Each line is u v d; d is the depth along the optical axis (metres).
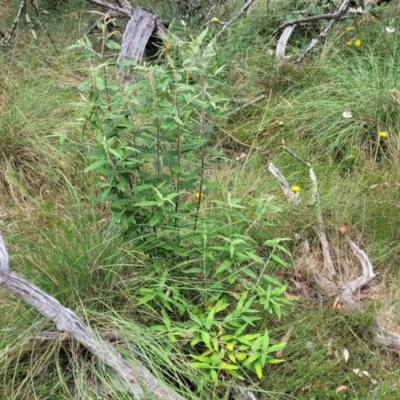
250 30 3.50
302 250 2.25
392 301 2.11
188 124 1.80
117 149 1.77
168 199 1.75
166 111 1.74
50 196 2.42
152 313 1.85
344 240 2.29
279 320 1.91
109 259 1.91
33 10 3.90
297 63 3.23
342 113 2.78
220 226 1.98
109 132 1.78
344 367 1.86
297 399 1.75
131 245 1.92
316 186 2.28
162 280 1.82
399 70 2.96
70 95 2.98
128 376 1.64
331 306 2.05
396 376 1.86
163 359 1.70
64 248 1.91
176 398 1.63
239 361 1.77
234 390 1.72
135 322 1.82
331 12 3.61
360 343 1.93
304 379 1.78
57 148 2.58
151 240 1.88
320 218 2.25
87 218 2.19
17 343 1.72
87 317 1.73
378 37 3.27
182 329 1.75
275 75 3.16
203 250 1.85
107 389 1.65
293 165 2.64
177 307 1.86
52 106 2.85
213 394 1.67
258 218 1.88
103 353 1.64
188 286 1.92
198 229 1.97
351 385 1.79
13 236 2.12
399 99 2.74
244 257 1.84
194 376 1.70
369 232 2.35
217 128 2.88
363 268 2.18
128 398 1.62
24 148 2.60
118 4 3.65
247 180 2.51
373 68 2.98
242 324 1.85
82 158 2.50
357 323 1.96
